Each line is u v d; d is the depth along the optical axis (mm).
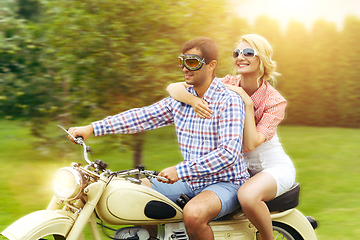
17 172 5559
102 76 4254
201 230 2191
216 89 2385
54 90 4926
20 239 1905
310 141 9438
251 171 2762
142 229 2324
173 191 2510
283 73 12273
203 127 2369
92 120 4430
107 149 4660
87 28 4164
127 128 2621
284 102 2695
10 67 5141
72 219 2076
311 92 12227
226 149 2229
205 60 2350
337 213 4262
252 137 2480
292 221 2697
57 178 2064
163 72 4191
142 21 4195
